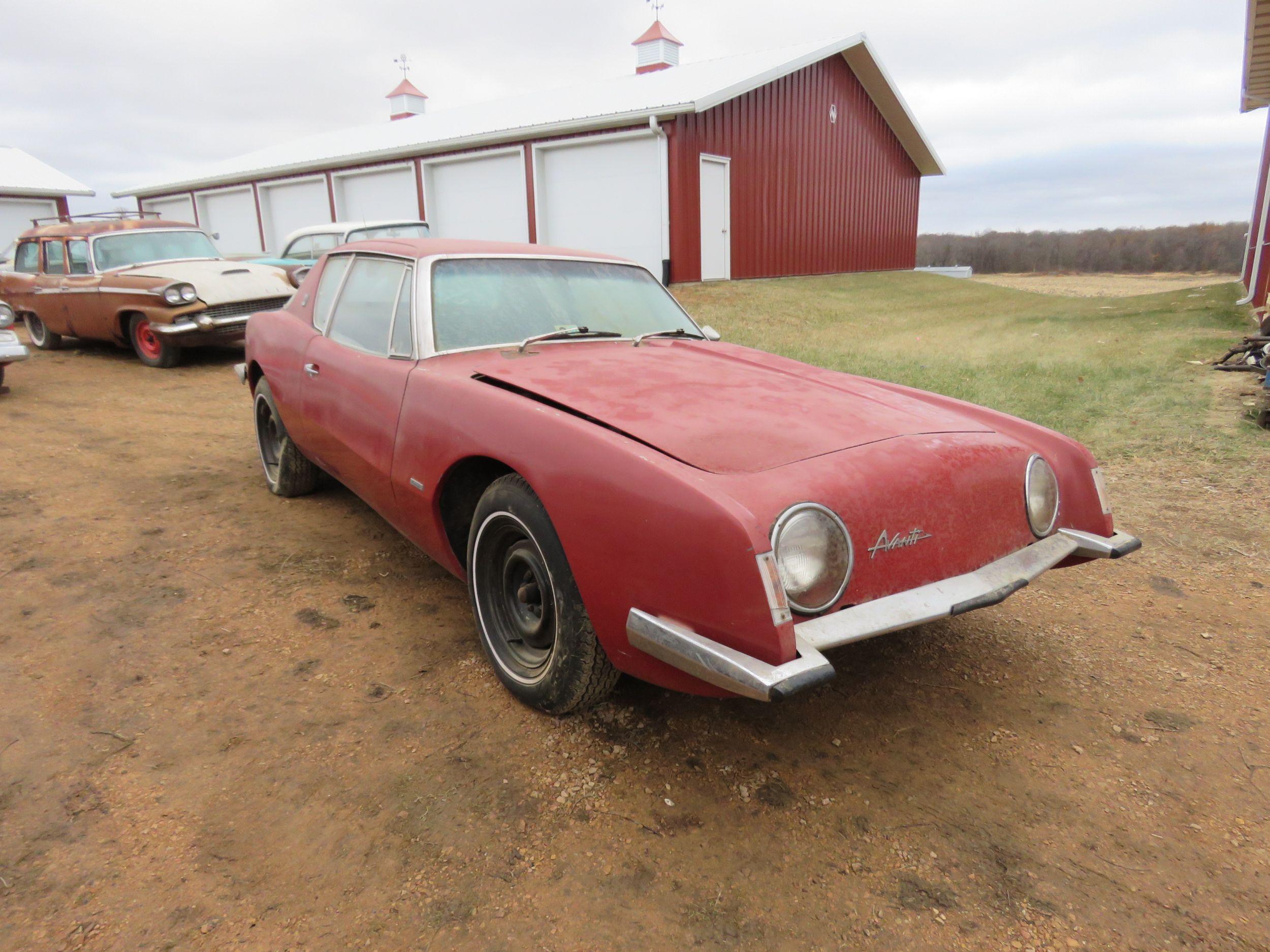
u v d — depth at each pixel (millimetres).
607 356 3041
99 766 2207
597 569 2066
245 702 2541
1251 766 2277
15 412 6609
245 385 8164
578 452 2133
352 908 1766
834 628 1888
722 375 2812
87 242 9336
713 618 1844
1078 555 2555
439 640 2973
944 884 1853
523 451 2279
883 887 1845
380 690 2629
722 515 1818
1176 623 3145
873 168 22500
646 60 22188
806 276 20094
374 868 1880
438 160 18531
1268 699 2611
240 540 3926
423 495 2750
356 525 4172
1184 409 6164
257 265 9992
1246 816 2076
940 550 2158
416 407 2805
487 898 1802
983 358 8852
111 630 2980
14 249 10562
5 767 2189
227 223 24422
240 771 2205
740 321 12562
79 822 1996
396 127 23297
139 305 8672
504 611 2619
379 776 2201
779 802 2125
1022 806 2117
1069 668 2826
